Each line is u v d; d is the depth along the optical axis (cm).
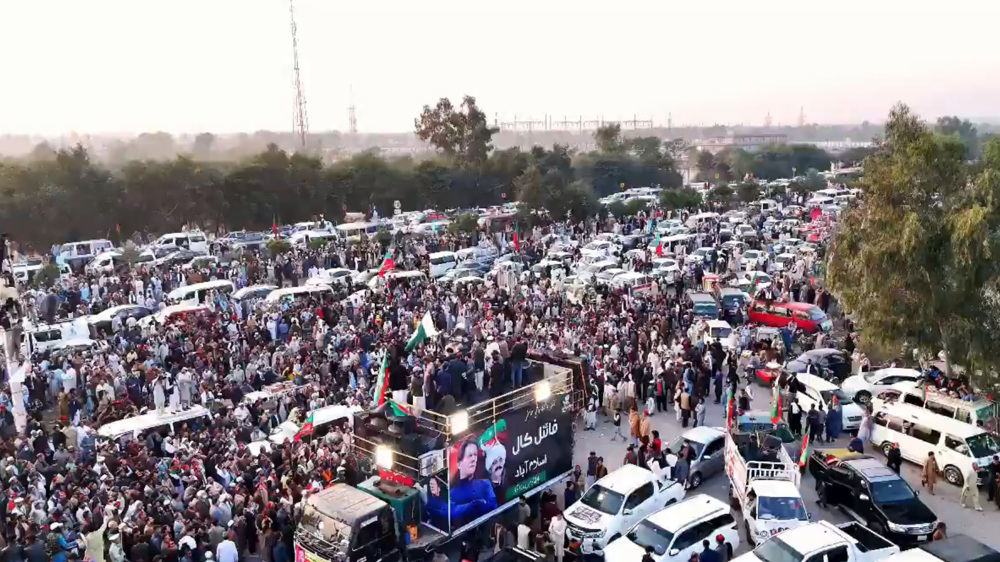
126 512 1773
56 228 6738
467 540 1802
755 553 1633
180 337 3200
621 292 4088
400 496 1662
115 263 5153
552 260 5131
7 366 2488
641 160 12281
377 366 2872
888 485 1930
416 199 9381
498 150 11138
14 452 2102
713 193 9206
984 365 2372
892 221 2494
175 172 7538
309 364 2898
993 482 2081
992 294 2348
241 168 8088
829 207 7806
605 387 2761
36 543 1582
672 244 5669
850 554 1597
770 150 14600
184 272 4659
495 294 4006
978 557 1517
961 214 2364
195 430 2320
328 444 2147
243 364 2908
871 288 2525
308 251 5456
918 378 2725
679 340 3325
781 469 1973
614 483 1948
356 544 1555
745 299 3966
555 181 8862
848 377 2953
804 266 4597
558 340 3116
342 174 8862
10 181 6644
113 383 2655
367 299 3916
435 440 1712
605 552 1741
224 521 1795
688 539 1738
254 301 4084
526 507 1873
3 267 2539
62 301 4116
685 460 2194
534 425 1941
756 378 3100
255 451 2189
